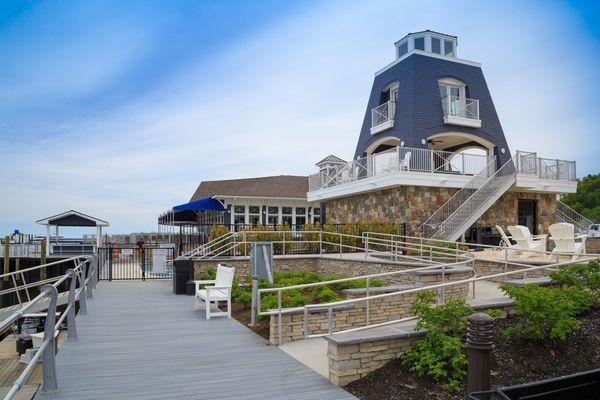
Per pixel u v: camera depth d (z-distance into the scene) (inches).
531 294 282.7
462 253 626.8
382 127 1045.2
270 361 282.4
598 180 2113.7
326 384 243.0
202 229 1061.8
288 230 808.3
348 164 1039.0
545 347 273.4
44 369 227.3
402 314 395.5
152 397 221.3
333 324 359.9
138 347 314.2
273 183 1369.3
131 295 568.7
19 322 510.0
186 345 319.9
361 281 508.1
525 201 1035.9
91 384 239.3
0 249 1173.7
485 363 204.5
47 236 1220.5
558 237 596.7
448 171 957.8
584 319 310.2
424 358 242.7
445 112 1022.4
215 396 223.6
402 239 823.1
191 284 571.5
